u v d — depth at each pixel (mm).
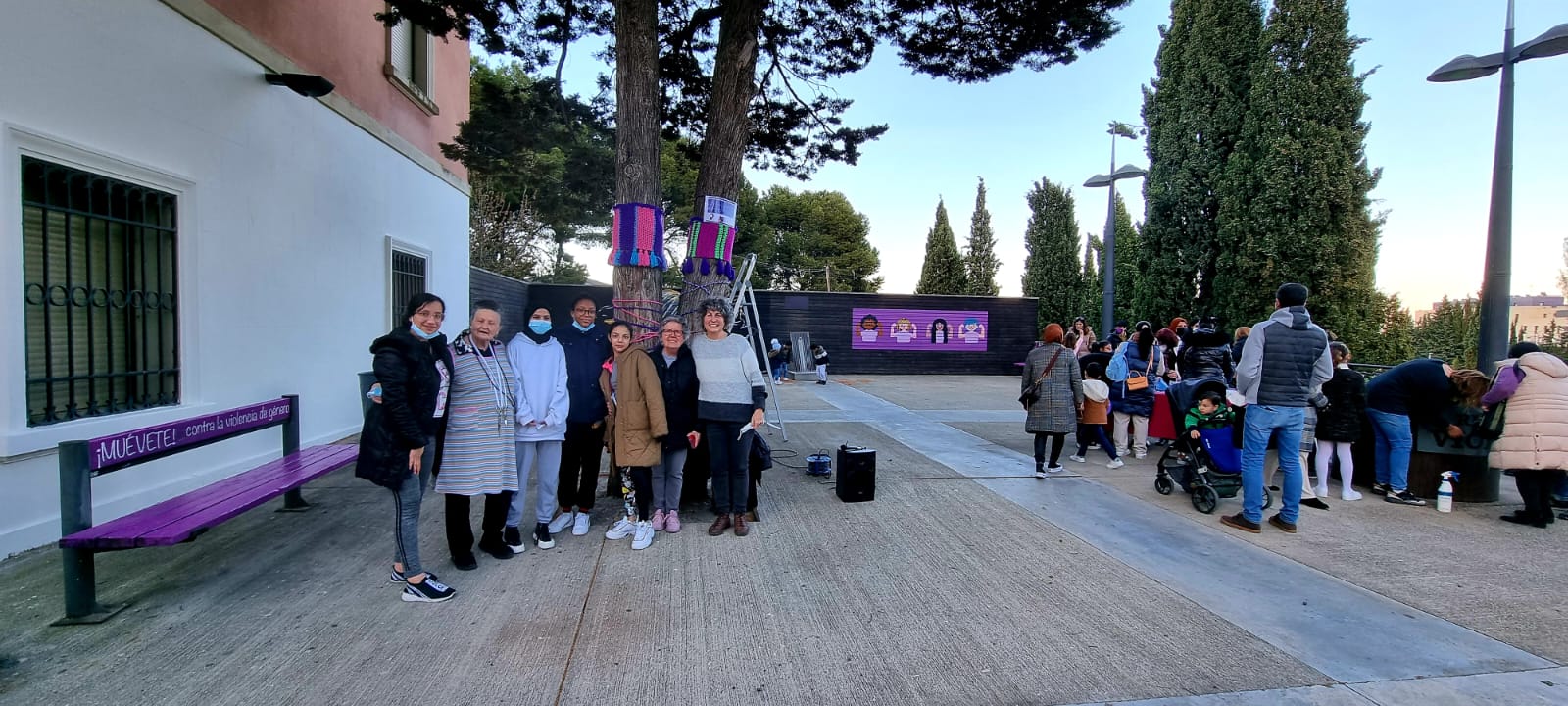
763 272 40719
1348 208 12297
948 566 4172
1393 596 3809
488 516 4145
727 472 4676
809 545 4504
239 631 3186
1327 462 5887
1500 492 6258
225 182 5805
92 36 4547
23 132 4074
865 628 3320
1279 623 3449
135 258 5016
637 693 2715
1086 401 7184
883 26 8320
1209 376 7363
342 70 7801
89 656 2945
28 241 4238
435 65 10453
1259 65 12977
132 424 4836
